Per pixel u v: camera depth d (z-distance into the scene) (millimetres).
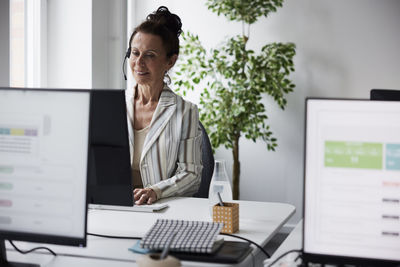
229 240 1529
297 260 1341
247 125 3633
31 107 1294
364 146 1170
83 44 3332
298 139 4023
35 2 3188
